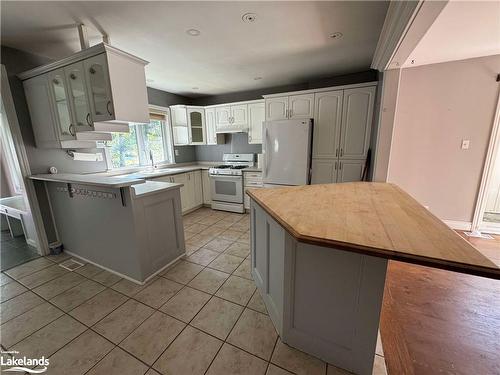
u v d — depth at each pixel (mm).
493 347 1344
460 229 3115
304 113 3350
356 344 1173
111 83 1874
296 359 1306
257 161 4414
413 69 2943
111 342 1439
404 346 1354
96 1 1543
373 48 2422
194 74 3225
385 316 1595
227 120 4242
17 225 3117
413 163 3158
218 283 2027
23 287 1996
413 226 1040
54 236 2650
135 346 1409
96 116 2000
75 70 1992
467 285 1937
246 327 1538
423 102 2982
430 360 1267
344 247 878
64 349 1396
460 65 2770
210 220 3738
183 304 1767
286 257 1235
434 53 2555
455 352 1313
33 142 2416
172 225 2324
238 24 1900
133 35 2059
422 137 3064
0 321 1620
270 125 3418
